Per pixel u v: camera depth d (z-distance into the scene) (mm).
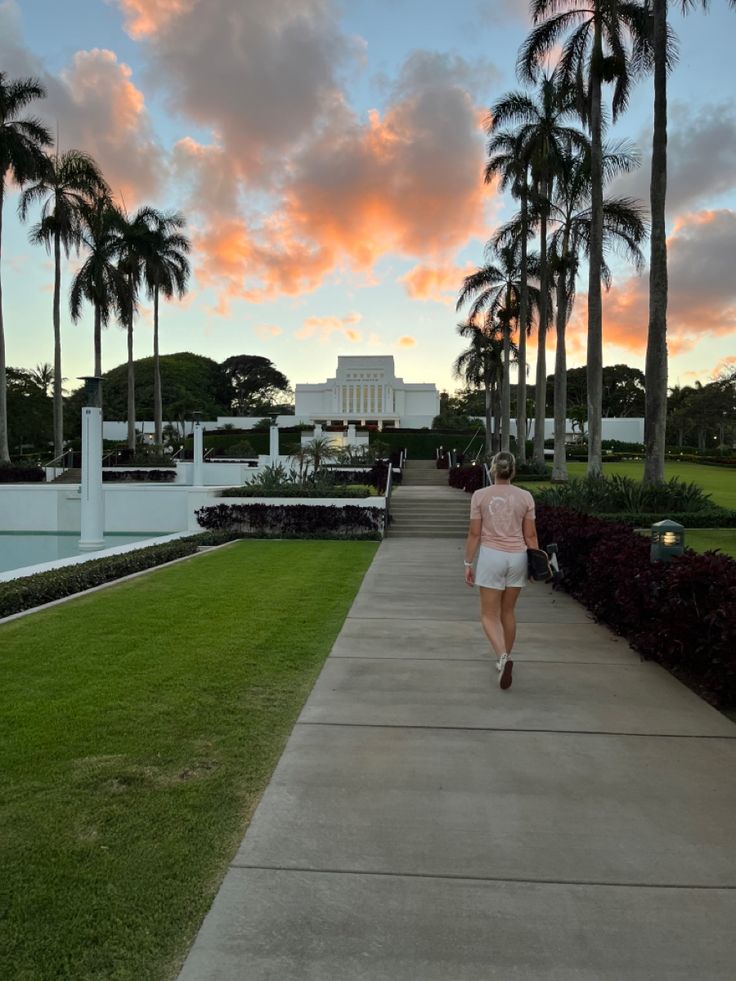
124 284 35219
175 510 19359
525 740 3781
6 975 1989
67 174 32375
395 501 18562
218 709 4164
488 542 4723
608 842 2734
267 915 2260
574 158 25719
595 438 18750
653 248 16641
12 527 20594
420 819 2898
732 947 2133
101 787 3135
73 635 5930
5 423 30297
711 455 55031
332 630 6262
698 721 4094
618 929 2211
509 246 31359
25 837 2707
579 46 19062
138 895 2354
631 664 5316
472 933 2182
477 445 58000
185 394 81562
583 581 7848
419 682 4789
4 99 27812
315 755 3533
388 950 2100
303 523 15281
